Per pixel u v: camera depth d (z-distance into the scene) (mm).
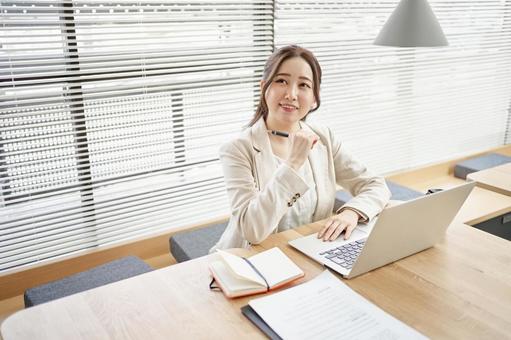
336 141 1840
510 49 4188
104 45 2316
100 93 2361
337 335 954
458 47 3822
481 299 1105
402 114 3672
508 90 4297
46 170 2309
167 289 1143
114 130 2475
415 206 1186
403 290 1137
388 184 3203
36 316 1034
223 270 1183
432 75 3734
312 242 1384
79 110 2350
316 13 2998
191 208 2840
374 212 1576
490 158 3902
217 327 996
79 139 2371
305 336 950
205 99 2740
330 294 1090
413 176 3787
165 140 2648
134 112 2521
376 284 1163
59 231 2402
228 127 2871
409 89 3645
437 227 1329
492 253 1342
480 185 2176
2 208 2215
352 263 1249
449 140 4020
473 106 4098
